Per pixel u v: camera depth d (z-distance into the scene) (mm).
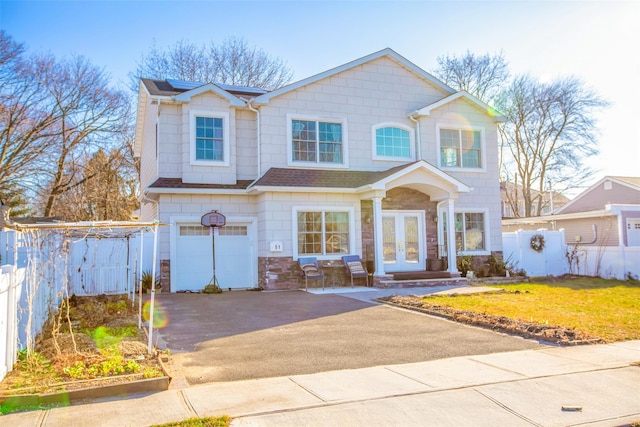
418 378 6414
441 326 9828
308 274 16172
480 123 20391
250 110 17781
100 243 15250
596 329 9312
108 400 5613
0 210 16281
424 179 17234
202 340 8727
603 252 20250
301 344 8367
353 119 18641
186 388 6031
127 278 15391
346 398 5652
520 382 6234
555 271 21328
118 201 33562
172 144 16984
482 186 20141
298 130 17984
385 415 5211
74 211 31672
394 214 18469
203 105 17047
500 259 20000
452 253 17859
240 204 17203
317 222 17156
